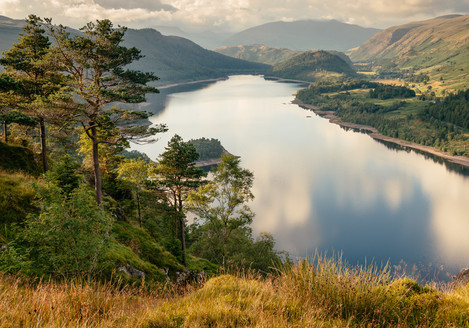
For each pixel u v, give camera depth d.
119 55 24.55
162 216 36.84
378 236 150.25
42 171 30.55
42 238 10.30
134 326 4.39
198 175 32.91
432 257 132.88
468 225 159.50
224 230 36.81
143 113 25.77
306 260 5.66
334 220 165.38
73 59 23.55
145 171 36.16
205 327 4.22
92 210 10.59
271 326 4.08
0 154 27.92
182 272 27.48
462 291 5.43
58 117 22.73
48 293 5.13
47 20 22.33
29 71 28.77
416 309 4.95
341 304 4.65
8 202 17.94
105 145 35.66
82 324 4.04
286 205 181.88
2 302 4.24
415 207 180.62
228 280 6.50
